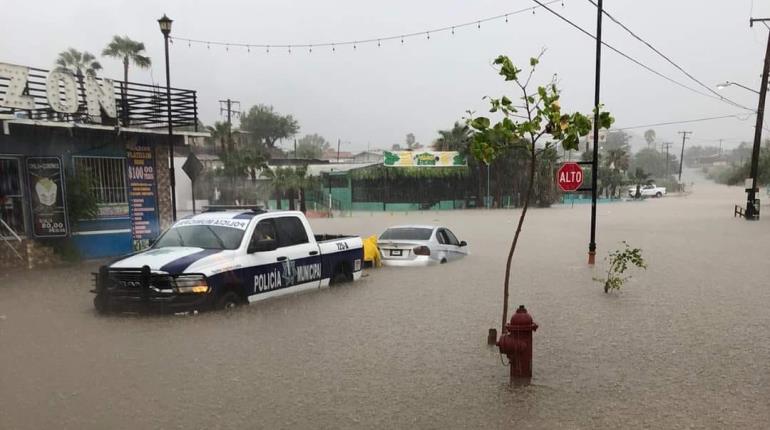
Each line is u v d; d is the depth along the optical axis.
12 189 14.04
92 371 6.07
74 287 11.01
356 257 11.55
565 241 21.80
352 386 5.71
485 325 8.27
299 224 10.17
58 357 6.52
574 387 5.73
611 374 6.13
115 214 16.03
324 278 10.59
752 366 6.39
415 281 12.02
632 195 72.50
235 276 8.55
